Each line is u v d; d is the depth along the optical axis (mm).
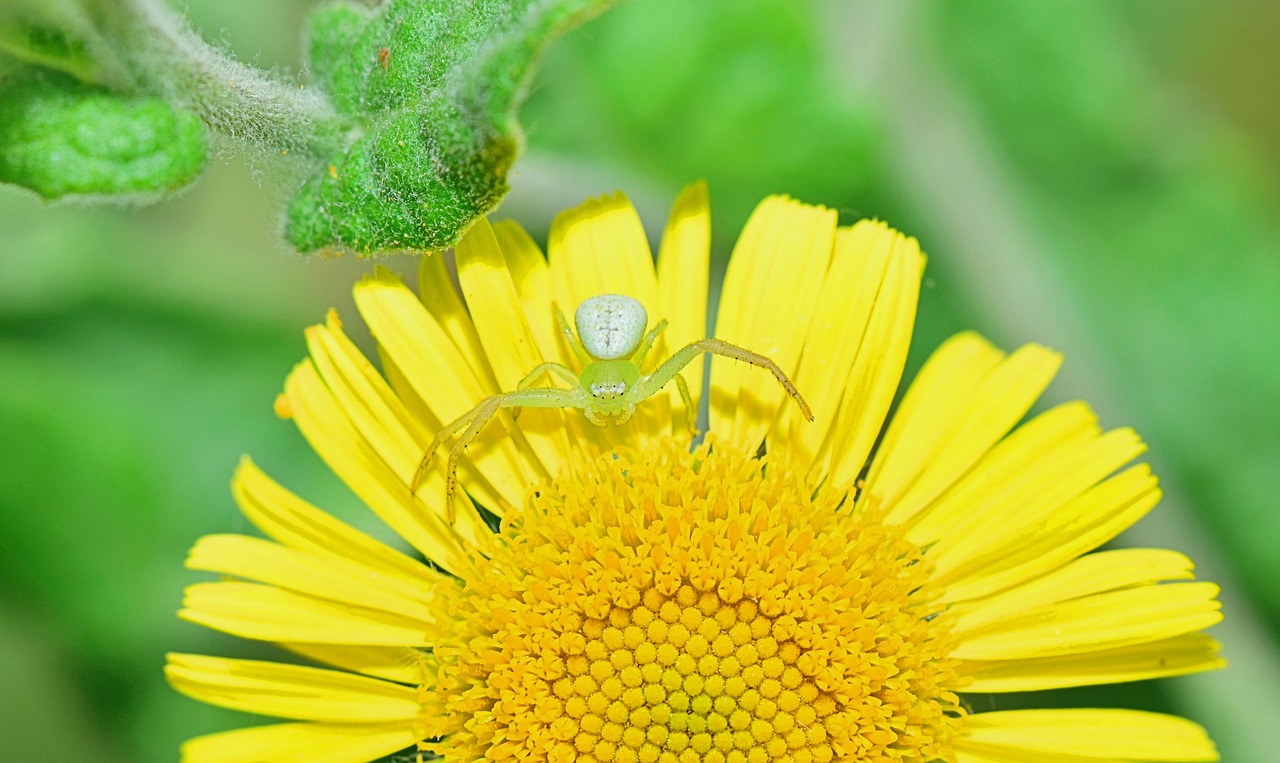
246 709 74
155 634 86
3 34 69
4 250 88
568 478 76
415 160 71
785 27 86
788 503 76
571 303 77
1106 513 76
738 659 74
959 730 75
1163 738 74
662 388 77
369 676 75
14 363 86
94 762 86
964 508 77
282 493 75
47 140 69
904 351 77
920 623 76
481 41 71
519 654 74
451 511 75
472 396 76
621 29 87
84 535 86
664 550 74
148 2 70
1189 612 75
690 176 88
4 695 86
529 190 88
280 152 73
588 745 74
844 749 74
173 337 89
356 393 75
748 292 77
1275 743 87
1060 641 75
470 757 74
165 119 70
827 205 88
